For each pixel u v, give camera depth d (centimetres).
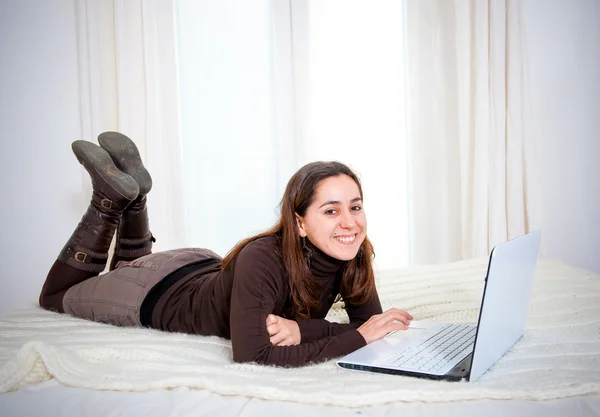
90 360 129
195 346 141
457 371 113
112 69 312
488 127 311
